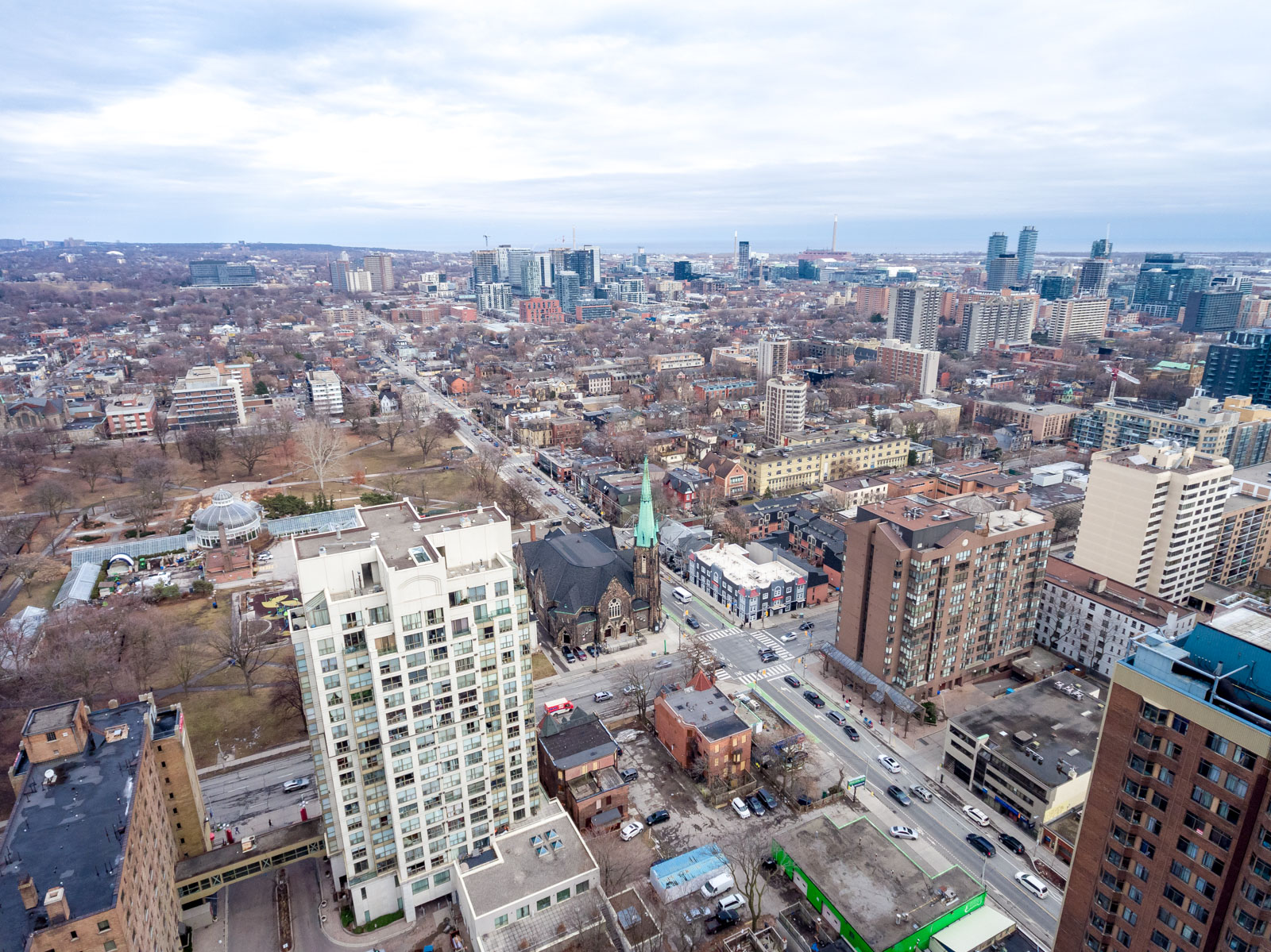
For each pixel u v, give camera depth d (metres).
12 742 144.75
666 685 170.38
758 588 199.00
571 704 145.25
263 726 157.00
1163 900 76.88
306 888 116.62
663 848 124.62
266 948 106.69
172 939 102.50
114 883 81.62
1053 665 176.00
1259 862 66.81
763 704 164.38
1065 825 124.75
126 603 197.38
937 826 131.12
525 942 101.94
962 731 139.62
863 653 167.62
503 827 115.19
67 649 162.12
